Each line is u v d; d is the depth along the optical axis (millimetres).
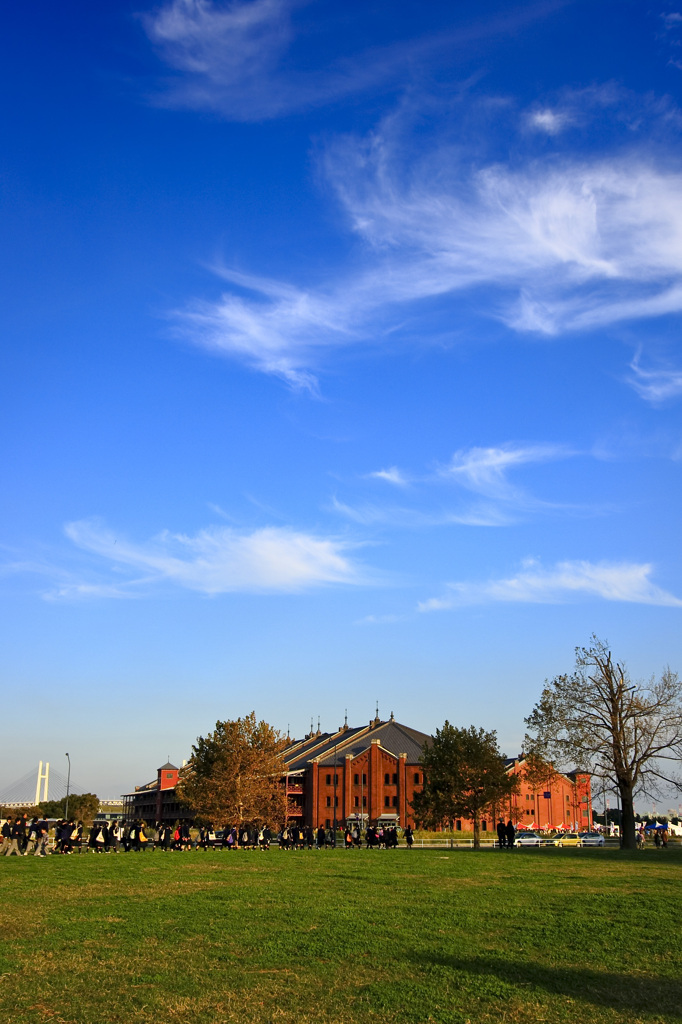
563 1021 14945
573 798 135625
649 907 26797
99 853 52219
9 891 30125
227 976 17500
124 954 19469
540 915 25094
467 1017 15078
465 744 86812
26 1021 14516
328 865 42656
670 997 16344
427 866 42781
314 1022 14688
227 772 93562
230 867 40688
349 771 132625
